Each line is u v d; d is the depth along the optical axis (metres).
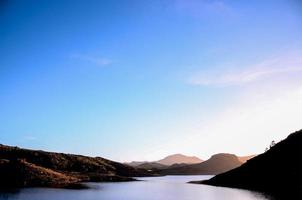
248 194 95.12
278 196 84.19
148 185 150.50
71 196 88.62
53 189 109.94
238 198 85.62
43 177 137.62
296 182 100.75
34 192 97.38
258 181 121.44
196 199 87.44
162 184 159.88
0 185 118.00
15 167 137.75
